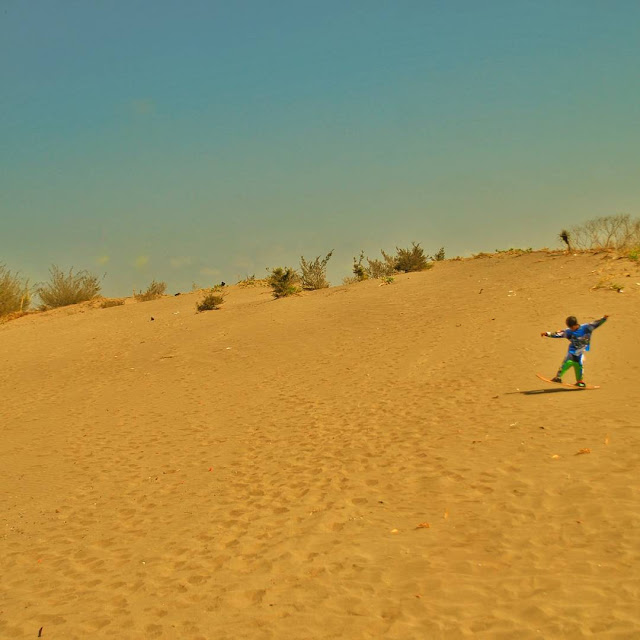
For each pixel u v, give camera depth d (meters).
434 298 24.08
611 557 5.57
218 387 16.81
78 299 41.22
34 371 21.62
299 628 5.24
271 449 10.98
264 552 6.90
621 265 22.67
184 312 29.75
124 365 21.00
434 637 4.82
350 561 6.33
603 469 7.53
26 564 7.43
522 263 27.77
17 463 11.89
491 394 12.45
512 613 4.97
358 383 15.30
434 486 8.02
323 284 33.69
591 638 4.50
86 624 5.81
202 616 5.69
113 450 12.12
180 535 7.75
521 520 6.62
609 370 13.13
